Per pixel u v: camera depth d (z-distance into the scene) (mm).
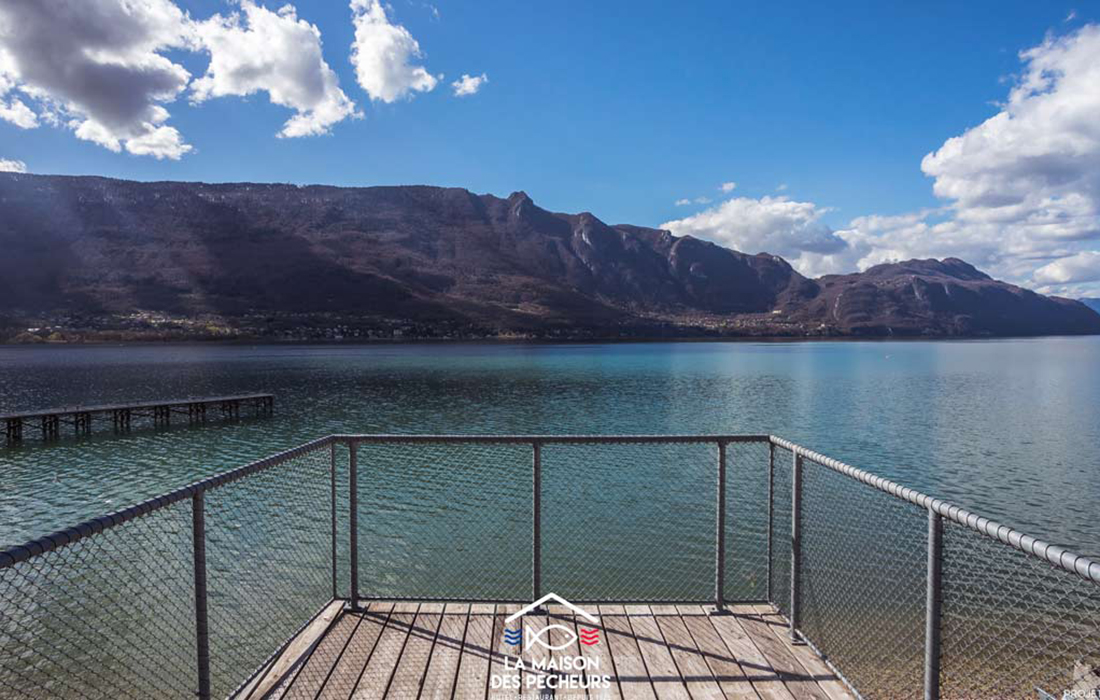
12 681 6699
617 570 12336
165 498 2430
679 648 3514
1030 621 5535
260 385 54500
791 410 39250
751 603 4109
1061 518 16875
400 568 12375
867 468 22859
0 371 68875
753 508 16219
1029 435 29750
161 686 6867
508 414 37844
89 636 7938
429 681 3137
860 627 6617
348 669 3248
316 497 15812
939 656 2508
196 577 2734
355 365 81750
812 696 3047
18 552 1740
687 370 76000
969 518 2248
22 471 23422
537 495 4043
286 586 10789
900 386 55094
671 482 18734
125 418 35000
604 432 31484
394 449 22859
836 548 10102
